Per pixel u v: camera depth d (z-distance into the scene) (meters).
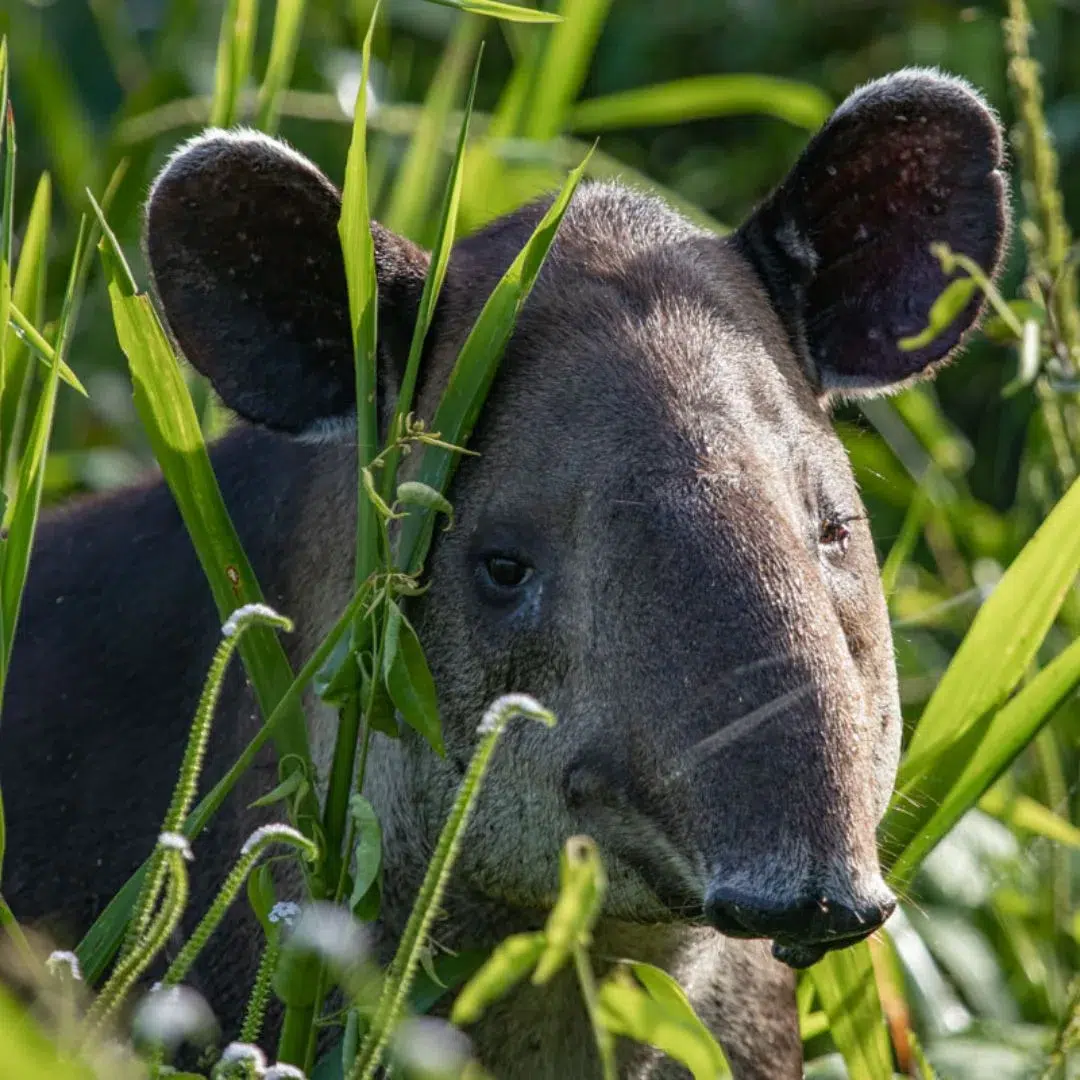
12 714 8.77
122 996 6.28
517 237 7.63
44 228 8.70
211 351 7.67
